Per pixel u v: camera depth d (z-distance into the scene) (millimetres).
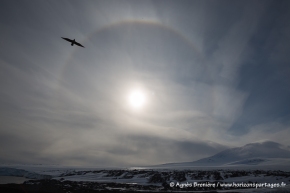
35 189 77750
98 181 107438
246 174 102625
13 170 174250
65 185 87062
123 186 84500
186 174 113812
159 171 133750
